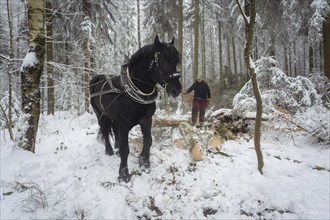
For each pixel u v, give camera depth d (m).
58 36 15.77
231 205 4.04
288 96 8.34
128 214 3.91
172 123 6.80
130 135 6.46
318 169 5.02
